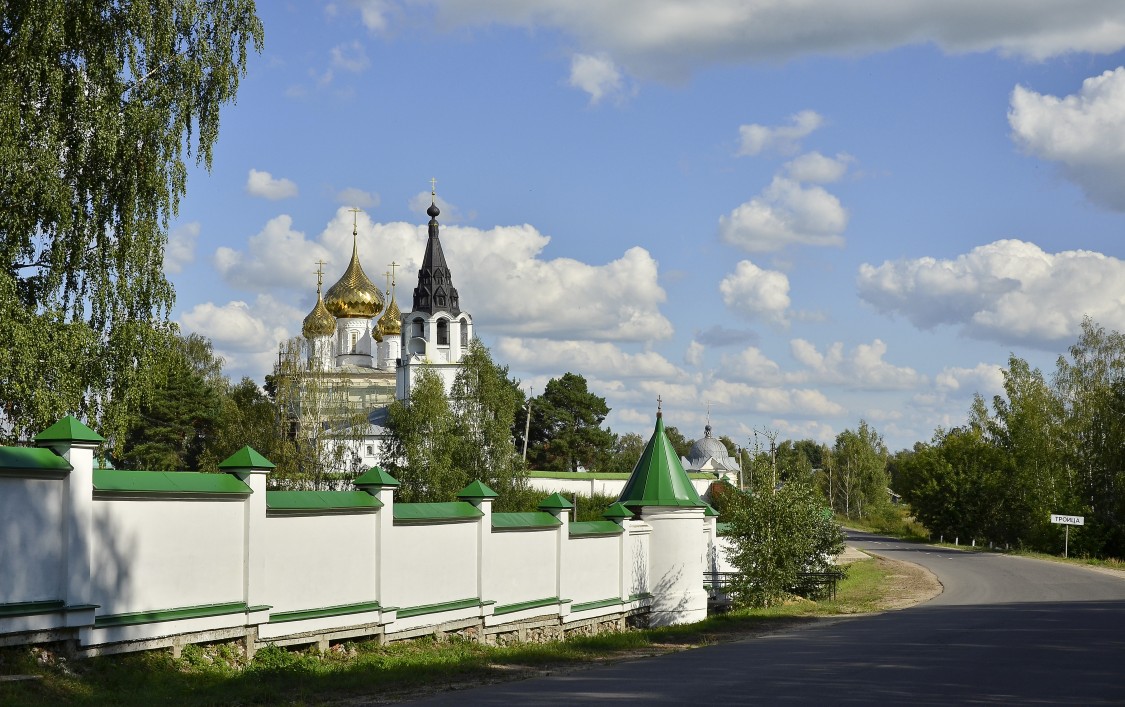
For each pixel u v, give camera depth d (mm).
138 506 13047
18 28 20766
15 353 20266
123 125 22172
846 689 12375
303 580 15367
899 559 57594
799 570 31406
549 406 105625
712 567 32875
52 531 11938
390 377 105625
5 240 21359
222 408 76625
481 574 19266
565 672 14898
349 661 15188
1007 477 78125
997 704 11188
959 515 81938
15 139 20516
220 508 14195
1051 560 55625
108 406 22906
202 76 23812
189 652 13539
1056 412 71250
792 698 11672
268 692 12242
